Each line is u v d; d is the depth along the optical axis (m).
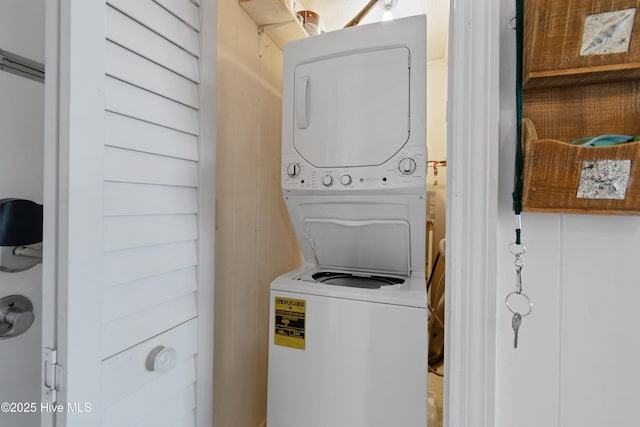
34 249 0.91
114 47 0.78
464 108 0.73
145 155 0.88
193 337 1.08
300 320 1.40
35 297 0.95
